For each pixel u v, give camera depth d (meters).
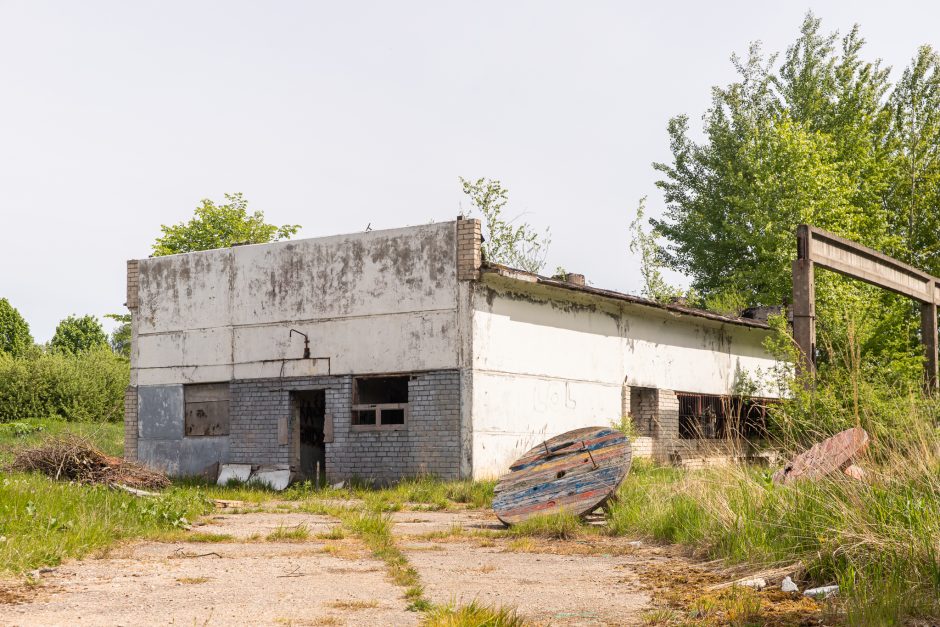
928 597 5.42
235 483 18.81
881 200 36.91
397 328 18.36
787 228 30.81
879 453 8.19
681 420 23.77
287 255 19.84
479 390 17.62
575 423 20.08
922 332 20.94
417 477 17.69
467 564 7.74
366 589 6.43
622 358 21.73
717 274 39.31
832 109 39.00
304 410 20.41
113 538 8.84
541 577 6.99
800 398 13.48
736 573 6.85
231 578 6.90
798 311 15.80
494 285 18.22
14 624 5.16
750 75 40.66
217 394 20.75
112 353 44.88
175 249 41.75
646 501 10.48
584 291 19.77
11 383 37.50
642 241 38.75
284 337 19.70
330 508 12.98
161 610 5.62
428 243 18.19
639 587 6.48
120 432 32.12
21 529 8.21
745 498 8.20
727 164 36.94
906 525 6.42
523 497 11.37
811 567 6.46
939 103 38.16
